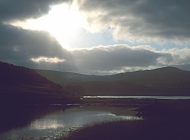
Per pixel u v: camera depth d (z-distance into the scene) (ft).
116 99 525.75
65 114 244.01
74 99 466.29
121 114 242.99
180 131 136.15
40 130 148.46
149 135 124.57
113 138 116.78
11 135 133.39
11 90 414.21
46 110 289.74
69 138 118.21
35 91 470.39
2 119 202.90
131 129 139.74
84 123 176.45
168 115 216.95
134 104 404.16
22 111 273.33
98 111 278.67
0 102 342.44
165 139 116.88
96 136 120.67
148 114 231.71
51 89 528.22
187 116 200.44
